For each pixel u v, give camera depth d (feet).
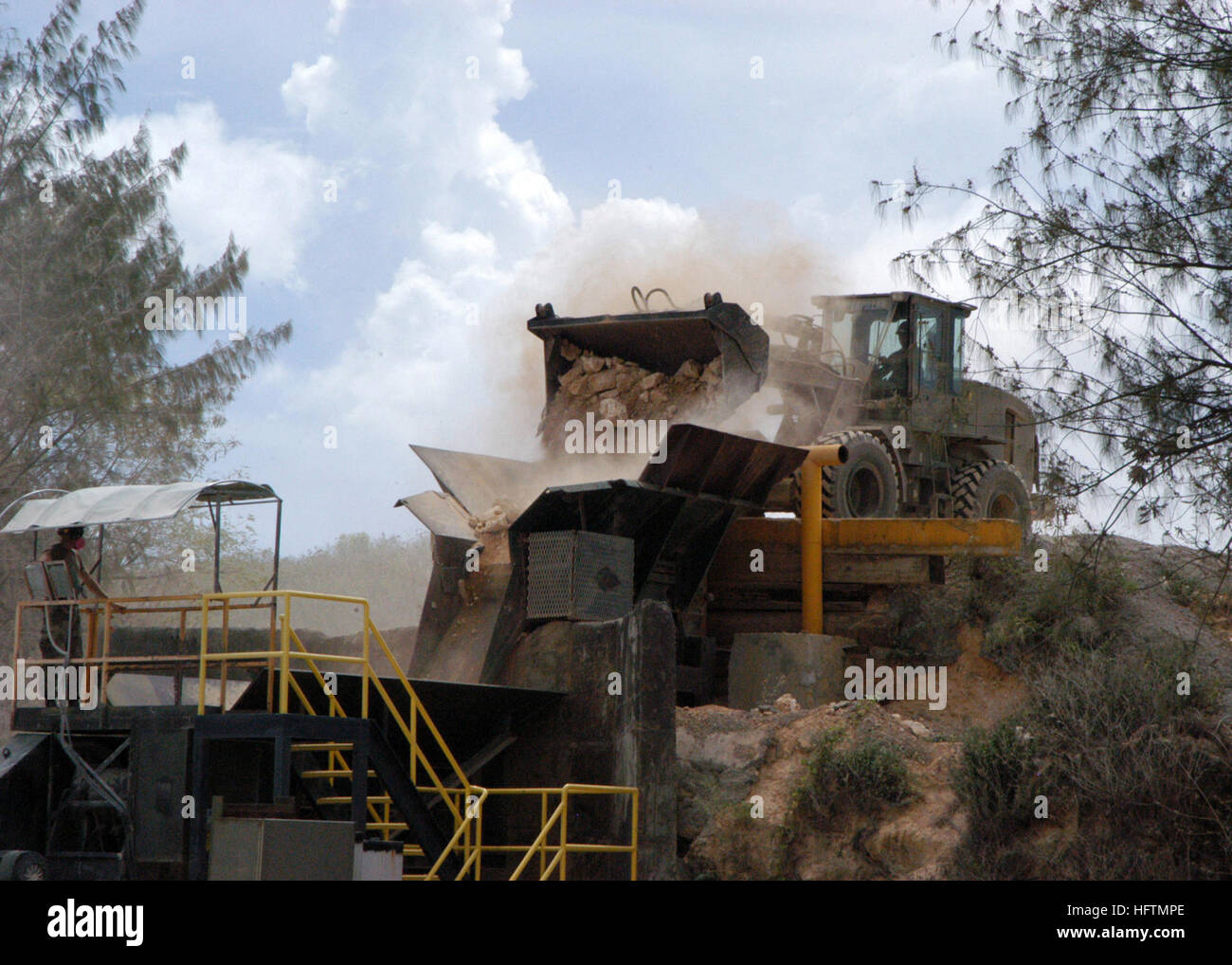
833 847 44.45
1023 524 63.77
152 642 52.49
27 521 39.75
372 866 35.42
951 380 62.28
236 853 33.65
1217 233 43.04
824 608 56.70
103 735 39.81
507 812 45.62
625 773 42.83
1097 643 50.21
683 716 48.42
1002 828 43.78
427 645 50.01
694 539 52.49
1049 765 44.24
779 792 45.68
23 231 75.36
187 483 39.45
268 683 35.60
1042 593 50.70
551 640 46.42
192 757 36.29
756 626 57.06
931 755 46.44
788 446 52.06
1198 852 42.50
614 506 48.16
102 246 77.00
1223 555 42.42
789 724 47.96
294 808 34.27
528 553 48.08
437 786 39.19
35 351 74.38
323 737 35.22
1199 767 43.19
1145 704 45.03
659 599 51.93
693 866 44.78
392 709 38.37
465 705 43.32
